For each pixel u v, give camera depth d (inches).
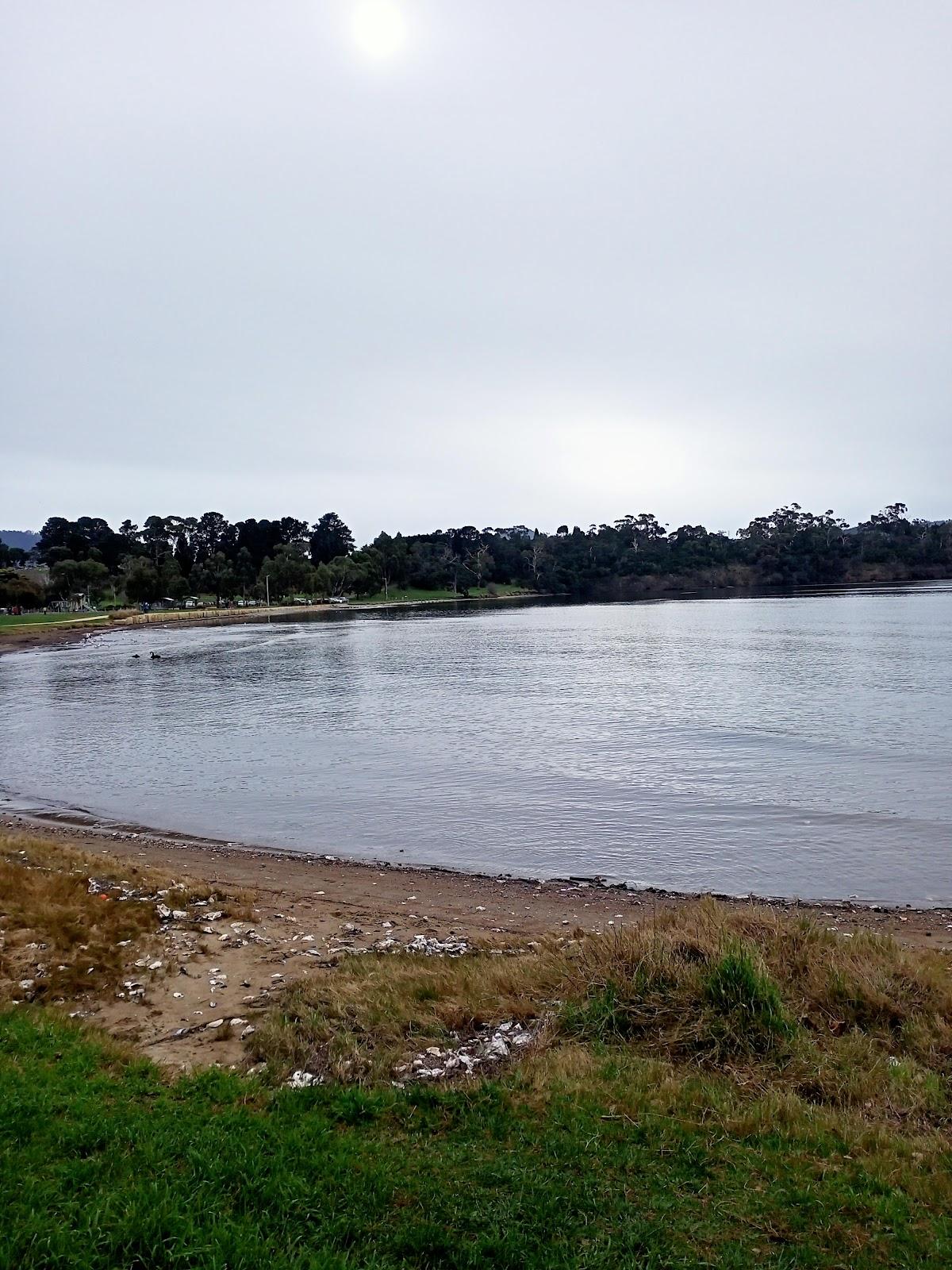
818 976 316.5
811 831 693.9
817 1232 187.3
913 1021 291.7
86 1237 175.0
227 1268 169.3
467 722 1305.4
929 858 625.6
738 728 1174.3
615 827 715.4
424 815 766.5
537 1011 307.3
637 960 325.7
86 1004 325.7
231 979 353.7
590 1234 184.4
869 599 5093.5
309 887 552.4
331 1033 285.3
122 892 480.4
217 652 2999.5
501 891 552.4
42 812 805.2
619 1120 232.1
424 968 358.9
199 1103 236.5
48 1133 212.4
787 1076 260.7
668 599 6609.3
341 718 1395.2
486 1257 176.1
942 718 1218.0
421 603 7116.1
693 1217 191.6
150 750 1152.2
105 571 6097.4
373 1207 190.5
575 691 1667.1
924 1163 216.2
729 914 388.2
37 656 3051.2
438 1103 239.6
